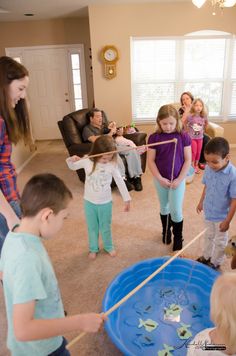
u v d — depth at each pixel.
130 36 5.36
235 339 0.92
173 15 5.25
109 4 5.20
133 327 1.85
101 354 1.70
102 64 5.52
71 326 0.93
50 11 5.76
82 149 4.09
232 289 0.94
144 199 3.80
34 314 0.99
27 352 1.07
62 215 1.00
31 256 0.92
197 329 1.83
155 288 2.16
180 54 5.62
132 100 5.80
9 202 1.69
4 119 1.57
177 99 5.90
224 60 5.67
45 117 7.32
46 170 5.09
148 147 2.51
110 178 2.35
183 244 2.73
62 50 6.84
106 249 2.61
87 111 4.73
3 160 1.66
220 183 2.04
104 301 1.81
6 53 6.84
